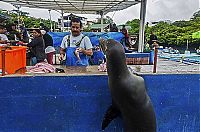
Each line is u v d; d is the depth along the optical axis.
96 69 4.21
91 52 5.07
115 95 2.69
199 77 3.16
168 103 3.16
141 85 2.66
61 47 5.32
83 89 3.04
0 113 2.95
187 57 8.80
